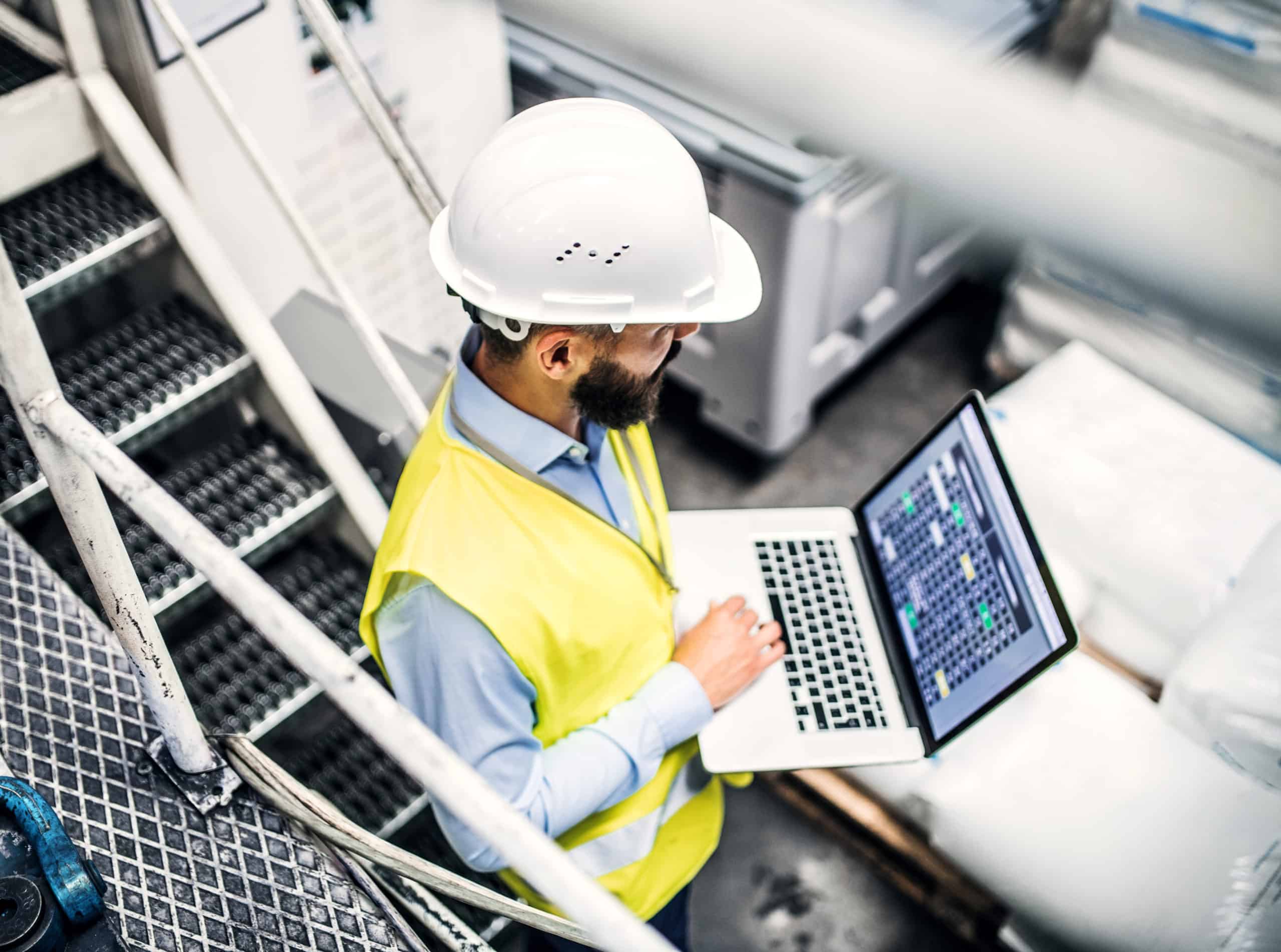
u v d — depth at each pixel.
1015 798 1.71
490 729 1.13
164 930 0.92
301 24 1.84
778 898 2.15
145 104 1.75
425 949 0.93
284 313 2.08
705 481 2.78
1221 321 2.16
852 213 2.23
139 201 1.79
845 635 1.57
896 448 2.85
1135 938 1.63
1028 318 2.50
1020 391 2.11
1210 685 1.63
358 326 1.54
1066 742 1.74
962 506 1.52
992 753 1.76
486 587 1.09
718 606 1.44
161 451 2.14
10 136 1.67
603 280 1.04
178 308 1.88
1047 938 1.75
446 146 2.30
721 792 1.59
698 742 1.44
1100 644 1.94
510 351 1.09
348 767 1.83
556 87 2.35
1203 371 2.25
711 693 1.35
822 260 2.29
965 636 1.45
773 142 2.16
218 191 1.90
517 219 1.02
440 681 1.11
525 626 1.12
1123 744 1.72
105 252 1.71
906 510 1.63
